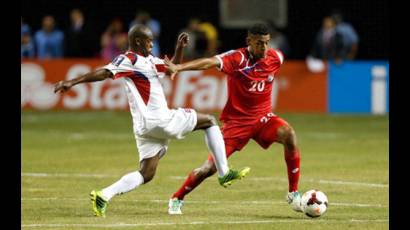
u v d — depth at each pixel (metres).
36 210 38.66
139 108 36.41
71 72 91.19
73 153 61.34
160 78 36.88
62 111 91.00
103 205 36.53
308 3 105.12
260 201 42.06
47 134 73.56
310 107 88.44
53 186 46.53
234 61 38.62
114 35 95.06
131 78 36.50
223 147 37.78
